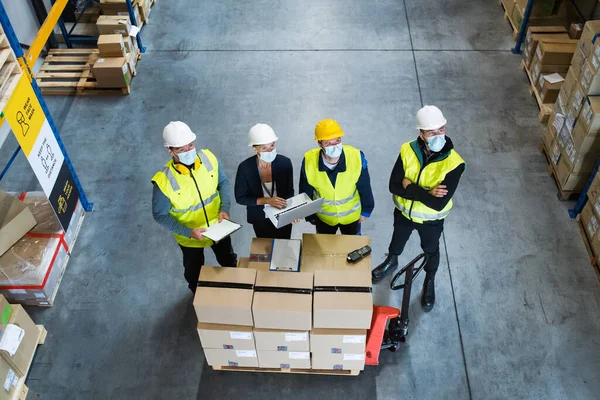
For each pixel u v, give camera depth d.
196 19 8.46
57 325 4.86
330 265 4.11
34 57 4.77
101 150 6.49
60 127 6.79
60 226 5.21
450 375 4.44
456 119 6.71
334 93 7.13
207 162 3.97
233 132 6.64
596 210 5.09
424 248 4.52
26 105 4.61
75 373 4.54
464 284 5.05
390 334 4.46
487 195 5.83
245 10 8.62
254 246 4.20
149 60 7.73
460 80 7.27
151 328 4.82
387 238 5.44
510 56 7.63
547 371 4.45
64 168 5.30
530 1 7.09
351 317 3.71
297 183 6.02
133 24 7.59
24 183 6.16
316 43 7.95
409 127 6.65
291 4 8.73
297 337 3.87
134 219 5.72
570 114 5.46
